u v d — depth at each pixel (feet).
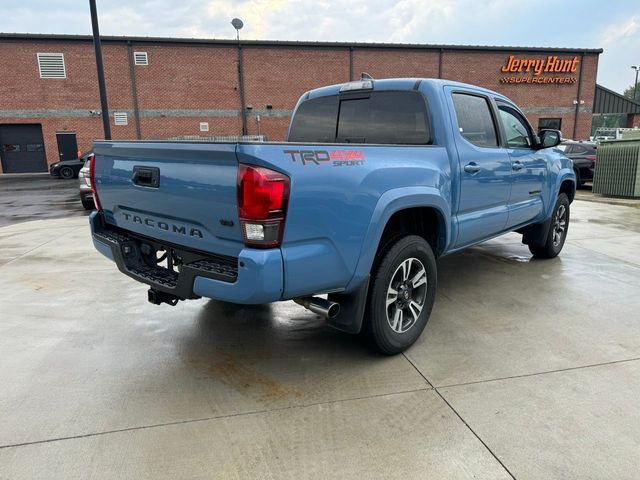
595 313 13.21
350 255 8.97
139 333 12.10
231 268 8.46
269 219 7.70
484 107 13.75
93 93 83.46
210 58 85.97
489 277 16.65
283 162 7.81
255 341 11.62
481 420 8.25
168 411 8.61
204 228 8.80
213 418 8.38
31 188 56.75
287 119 90.33
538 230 18.33
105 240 11.07
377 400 8.91
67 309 13.78
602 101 107.04
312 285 8.55
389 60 92.07
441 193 11.14
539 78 99.66
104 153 11.08
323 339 11.71
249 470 7.07
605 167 40.14
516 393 9.11
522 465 7.13
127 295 14.99
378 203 9.35
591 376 9.73
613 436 7.79
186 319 13.06
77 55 81.92
